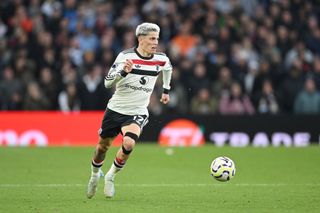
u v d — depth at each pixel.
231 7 74.75
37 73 65.81
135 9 71.50
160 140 60.28
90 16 70.62
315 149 55.75
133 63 30.67
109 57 65.94
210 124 60.91
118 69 30.53
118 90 30.97
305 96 64.75
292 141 61.62
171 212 28.39
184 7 72.88
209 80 66.06
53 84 63.62
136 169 43.59
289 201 31.56
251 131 61.28
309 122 61.81
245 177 40.34
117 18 72.19
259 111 64.75
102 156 31.30
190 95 64.44
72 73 63.56
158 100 63.56
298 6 75.62
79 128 59.59
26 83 64.00
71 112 60.03
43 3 72.44
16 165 44.72
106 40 66.75
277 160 48.88
